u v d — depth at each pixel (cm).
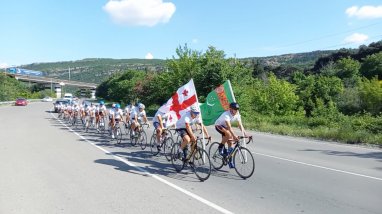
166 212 593
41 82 13175
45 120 2922
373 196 702
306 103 5447
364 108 5128
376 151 1341
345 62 7712
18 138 1650
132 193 709
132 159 1102
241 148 870
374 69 7238
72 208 615
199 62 3675
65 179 826
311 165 1026
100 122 1902
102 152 1241
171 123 1066
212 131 2088
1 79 7694
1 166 975
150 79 4672
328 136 1773
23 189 738
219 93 1110
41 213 590
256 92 4312
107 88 10131
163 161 1073
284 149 1366
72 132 1966
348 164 1048
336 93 5709
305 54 16600
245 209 613
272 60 16438
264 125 2314
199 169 852
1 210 605
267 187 766
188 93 1044
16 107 5462
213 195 699
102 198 674
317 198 685
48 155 1166
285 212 601
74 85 14600
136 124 1396
